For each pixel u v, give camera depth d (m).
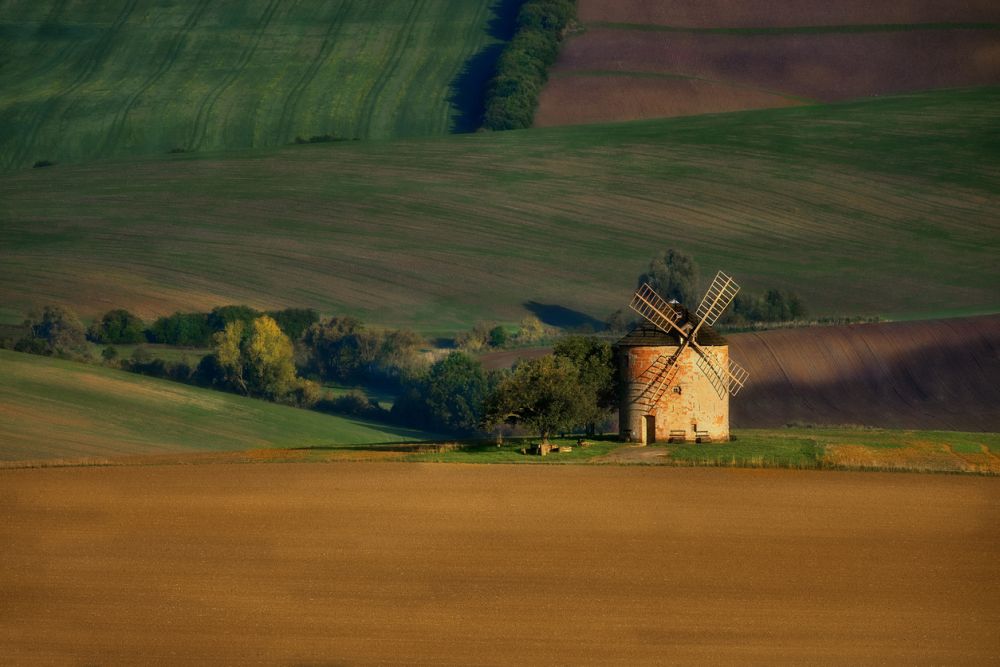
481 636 123.50
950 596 138.25
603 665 115.56
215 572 147.25
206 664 115.25
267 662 115.81
